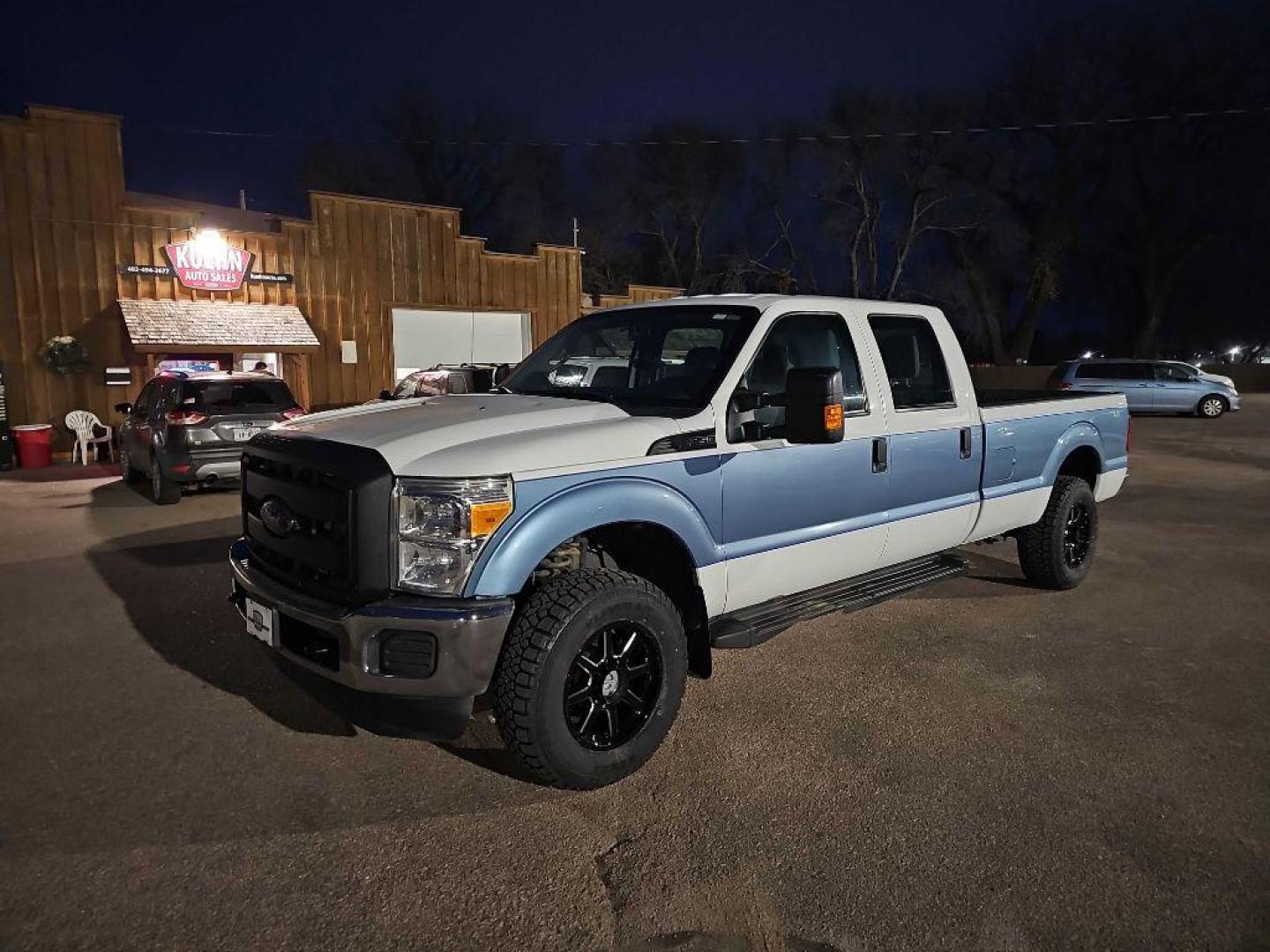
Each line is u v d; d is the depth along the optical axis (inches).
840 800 138.1
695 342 175.8
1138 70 1754.4
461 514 127.3
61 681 187.0
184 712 170.7
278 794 139.6
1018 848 125.3
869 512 186.9
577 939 106.8
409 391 635.5
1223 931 108.0
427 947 105.0
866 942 106.1
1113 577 274.2
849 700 176.7
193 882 116.3
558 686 132.1
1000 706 173.9
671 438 150.8
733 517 160.1
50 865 119.8
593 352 192.5
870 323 195.6
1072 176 1800.0
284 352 687.1
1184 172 1756.9
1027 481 232.4
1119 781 144.3
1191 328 2027.6
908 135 1651.1
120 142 643.5
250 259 705.6
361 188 1813.5
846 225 1756.9
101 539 336.5
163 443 401.7
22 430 577.0
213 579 272.1
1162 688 183.8
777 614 168.6
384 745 157.3
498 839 127.4
